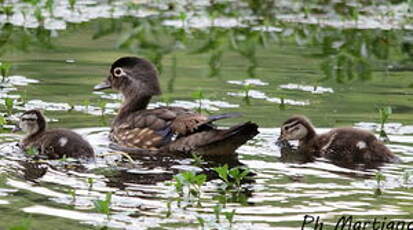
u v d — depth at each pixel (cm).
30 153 1532
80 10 2755
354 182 1411
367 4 2862
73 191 1295
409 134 1691
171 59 2245
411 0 2773
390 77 2131
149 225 1187
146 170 1462
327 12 2789
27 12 2688
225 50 2362
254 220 1216
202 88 1980
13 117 1739
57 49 2297
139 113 1697
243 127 1538
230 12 2788
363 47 2425
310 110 1833
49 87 1945
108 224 1188
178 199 1301
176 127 1620
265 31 2583
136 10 2762
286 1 2894
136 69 1789
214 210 1220
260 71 2144
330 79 2094
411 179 1434
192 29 2588
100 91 1952
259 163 1533
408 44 2475
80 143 1545
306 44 2452
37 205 1257
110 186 1358
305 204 1287
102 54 2256
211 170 1477
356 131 1623
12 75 2025
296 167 1507
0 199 1280
